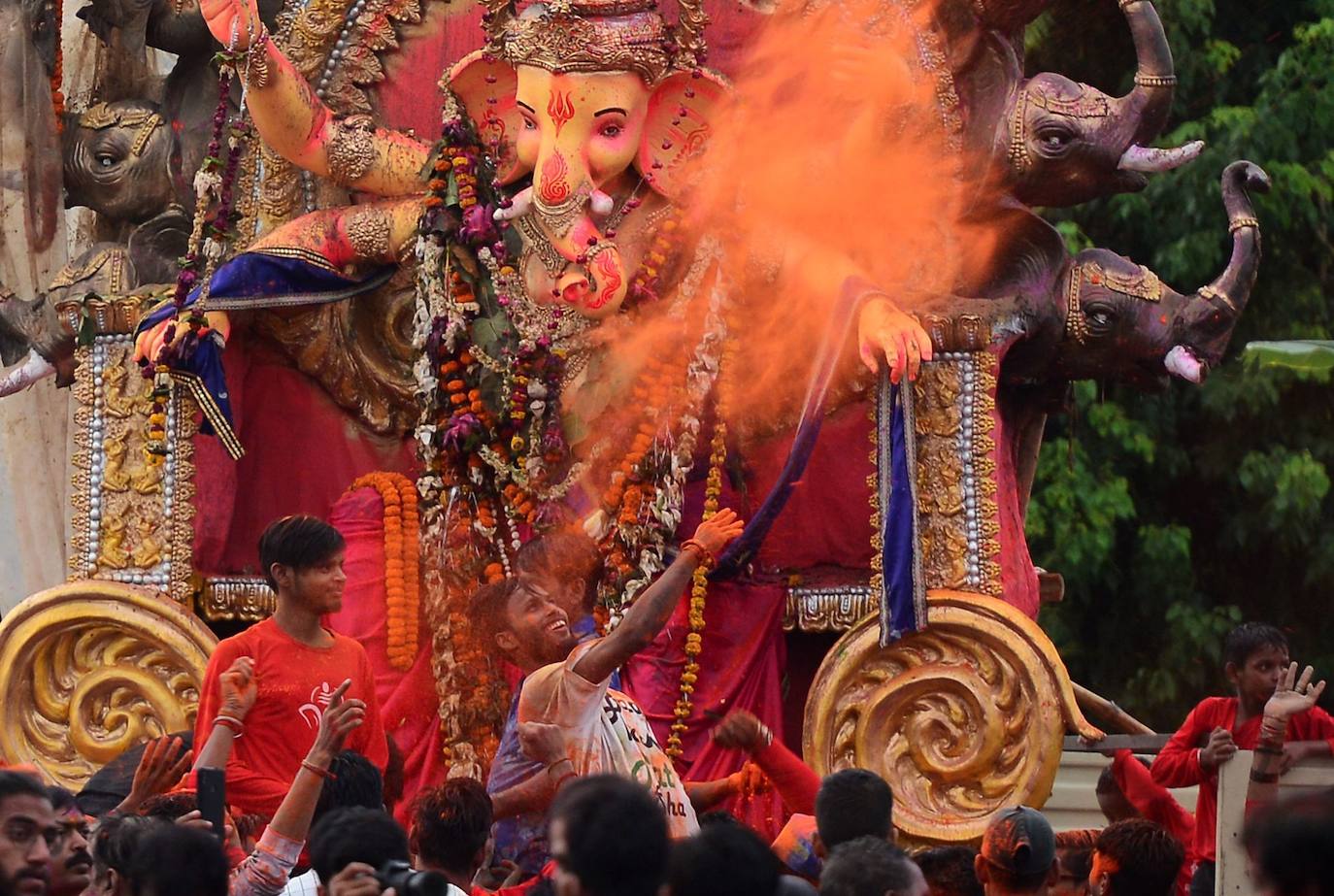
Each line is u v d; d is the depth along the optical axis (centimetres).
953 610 2331
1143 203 3659
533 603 1758
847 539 2462
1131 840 1641
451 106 2416
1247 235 2489
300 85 2438
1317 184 3616
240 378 2497
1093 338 2470
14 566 2811
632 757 1675
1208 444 3747
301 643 1861
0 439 2777
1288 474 3559
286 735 1820
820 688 2358
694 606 2320
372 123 2509
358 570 2380
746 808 2273
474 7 2544
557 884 1144
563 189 2331
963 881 1570
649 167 2411
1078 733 2308
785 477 2305
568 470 2362
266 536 1870
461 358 2352
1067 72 3703
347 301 2512
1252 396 3612
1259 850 1059
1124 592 3731
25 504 2752
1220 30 3853
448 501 2344
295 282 2434
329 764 1499
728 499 2448
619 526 2308
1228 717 2008
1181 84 3747
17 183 2570
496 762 1717
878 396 2341
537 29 2345
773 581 2452
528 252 2384
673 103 2420
